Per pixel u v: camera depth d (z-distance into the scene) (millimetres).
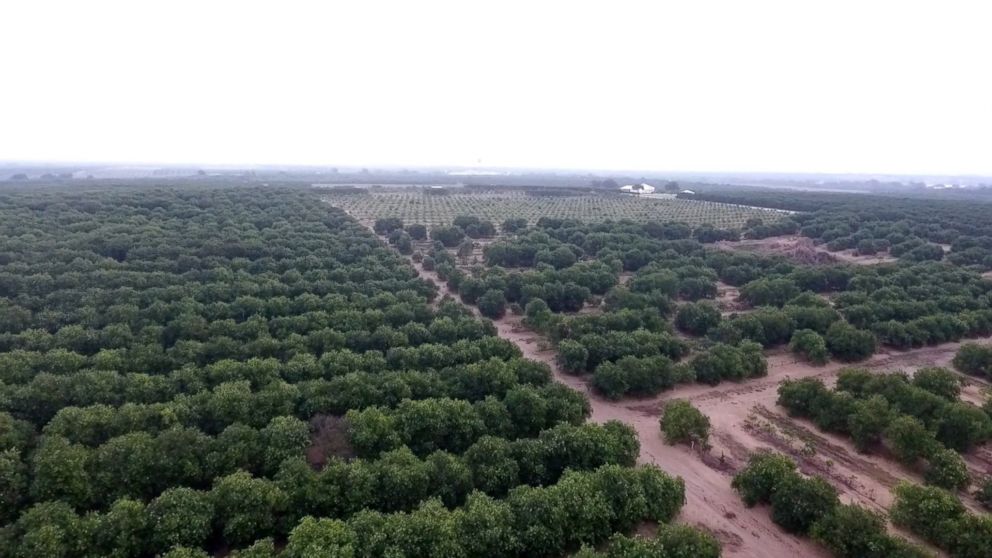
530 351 75562
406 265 108125
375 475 39656
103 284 83312
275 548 37031
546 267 107812
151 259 101500
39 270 88188
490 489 40938
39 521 33438
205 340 66562
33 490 36969
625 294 90000
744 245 145875
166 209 152125
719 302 98938
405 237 137500
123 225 120312
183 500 35781
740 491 44344
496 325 86375
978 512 43469
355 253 114375
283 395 49844
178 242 110375
